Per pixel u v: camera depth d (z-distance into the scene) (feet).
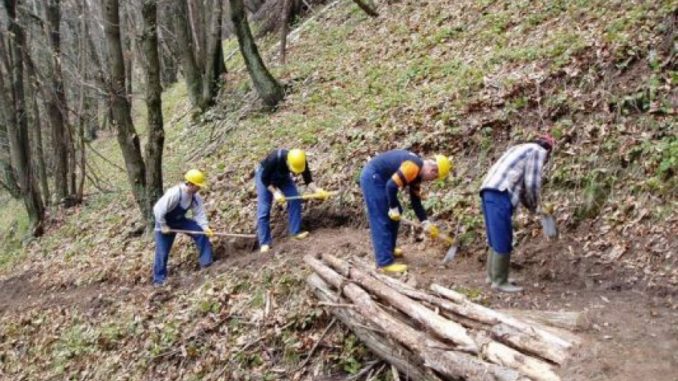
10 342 31.32
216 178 35.81
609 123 22.41
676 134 20.56
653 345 14.34
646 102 22.02
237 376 21.07
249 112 45.55
